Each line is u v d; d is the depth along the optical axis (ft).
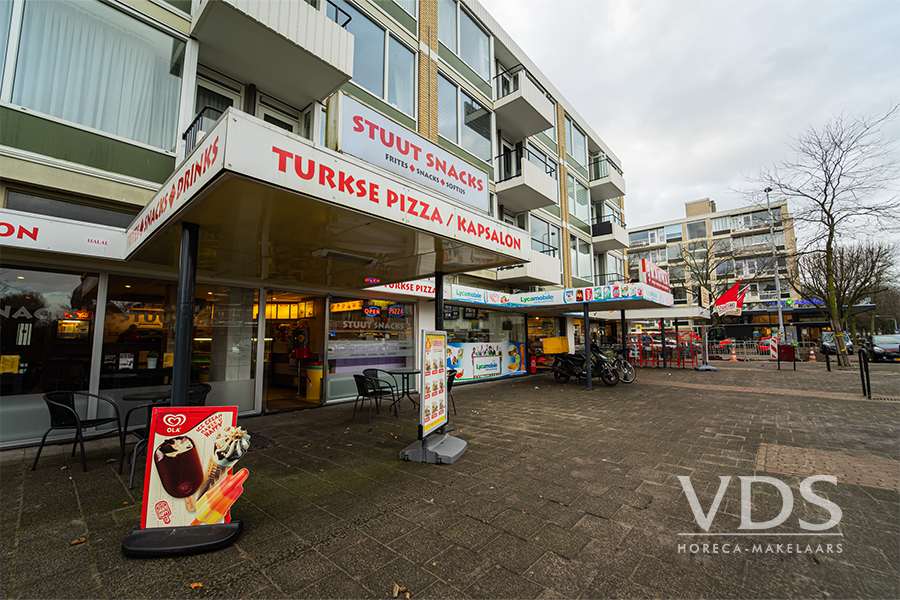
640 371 51.55
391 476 13.16
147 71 18.71
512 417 22.72
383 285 24.94
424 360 14.79
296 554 8.40
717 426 20.34
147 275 19.03
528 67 51.55
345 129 13.61
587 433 18.90
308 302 28.78
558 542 8.93
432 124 35.09
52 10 16.42
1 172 14.62
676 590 7.25
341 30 22.40
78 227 15.74
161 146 18.86
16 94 15.35
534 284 47.19
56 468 13.73
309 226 12.37
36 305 16.37
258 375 23.25
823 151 53.93
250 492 11.83
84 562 8.05
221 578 7.55
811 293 75.05
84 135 16.70
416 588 7.25
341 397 27.37
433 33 36.04
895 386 34.73
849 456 15.20
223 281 21.77
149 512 8.88
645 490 11.94
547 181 44.16
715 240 135.64
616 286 32.58
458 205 14.66
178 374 10.30
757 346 77.05
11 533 9.23
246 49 20.65
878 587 7.33
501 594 7.09
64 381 16.85
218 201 9.87
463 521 9.94
